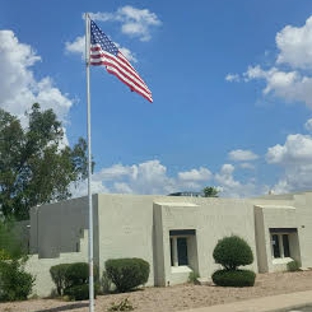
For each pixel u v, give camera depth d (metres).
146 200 22.38
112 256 20.69
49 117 41.31
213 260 23.98
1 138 39.53
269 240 26.81
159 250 22.03
